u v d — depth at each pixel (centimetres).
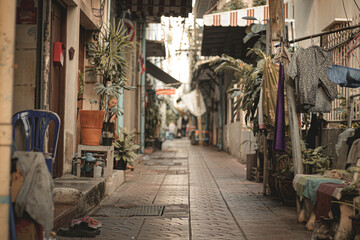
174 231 529
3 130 285
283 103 648
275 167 803
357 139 572
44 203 337
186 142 4338
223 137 2583
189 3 1339
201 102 3297
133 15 1667
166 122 5403
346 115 738
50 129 713
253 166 1088
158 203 734
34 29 628
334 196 453
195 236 505
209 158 1942
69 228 503
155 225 562
